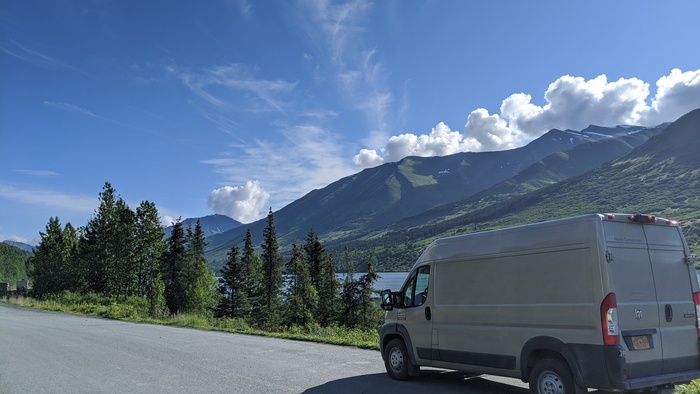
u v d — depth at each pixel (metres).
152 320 26.86
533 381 6.90
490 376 9.52
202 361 11.39
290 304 62.75
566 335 6.53
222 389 8.23
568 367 6.51
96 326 21.83
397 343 9.32
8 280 142.62
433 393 7.96
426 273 9.04
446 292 8.51
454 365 8.22
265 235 69.69
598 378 6.11
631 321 6.24
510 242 7.58
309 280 65.31
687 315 6.84
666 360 6.43
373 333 20.97
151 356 12.20
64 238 65.62
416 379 9.23
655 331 6.43
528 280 7.19
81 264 58.50
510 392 8.06
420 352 8.80
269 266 68.50
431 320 8.69
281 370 10.16
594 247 6.40
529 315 7.07
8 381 8.89
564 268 6.73
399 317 9.36
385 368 10.48
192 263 67.62
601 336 6.13
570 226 6.77
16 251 164.38
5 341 15.45
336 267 71.06
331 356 12.32
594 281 6.32
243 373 9.77
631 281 6.41
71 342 15.23
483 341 7.73
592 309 6.27
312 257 73.44
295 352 13.09
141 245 59.53
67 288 58.12
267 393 7.94
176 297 64.12
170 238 66.06
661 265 6.79
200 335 18.17
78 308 35.19
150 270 59.88
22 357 11.96
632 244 6.61
